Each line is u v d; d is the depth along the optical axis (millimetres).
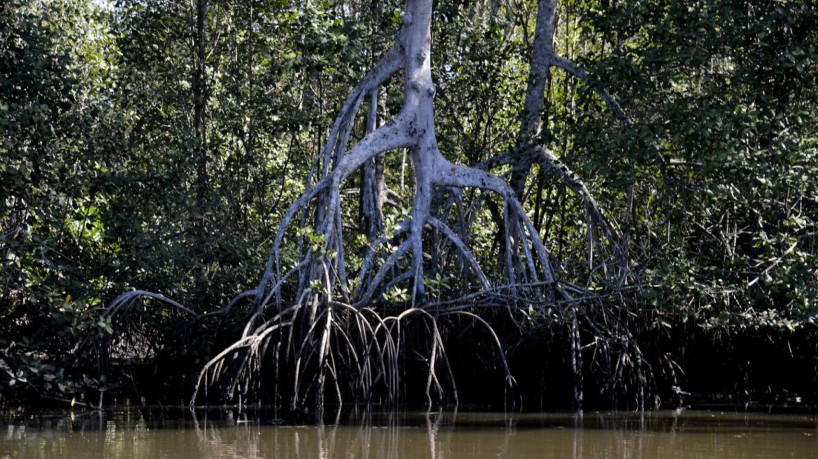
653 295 12391
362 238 13008
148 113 17703
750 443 8828
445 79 17797
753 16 13094
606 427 10148
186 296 14398
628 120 14398
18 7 14094
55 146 13602
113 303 12805
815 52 12305
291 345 12312
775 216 14055
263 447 8242
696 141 12922
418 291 13367
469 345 13211
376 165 17922
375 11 17828
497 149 18828
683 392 13766
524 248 13945
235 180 18469
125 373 13656
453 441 8758
